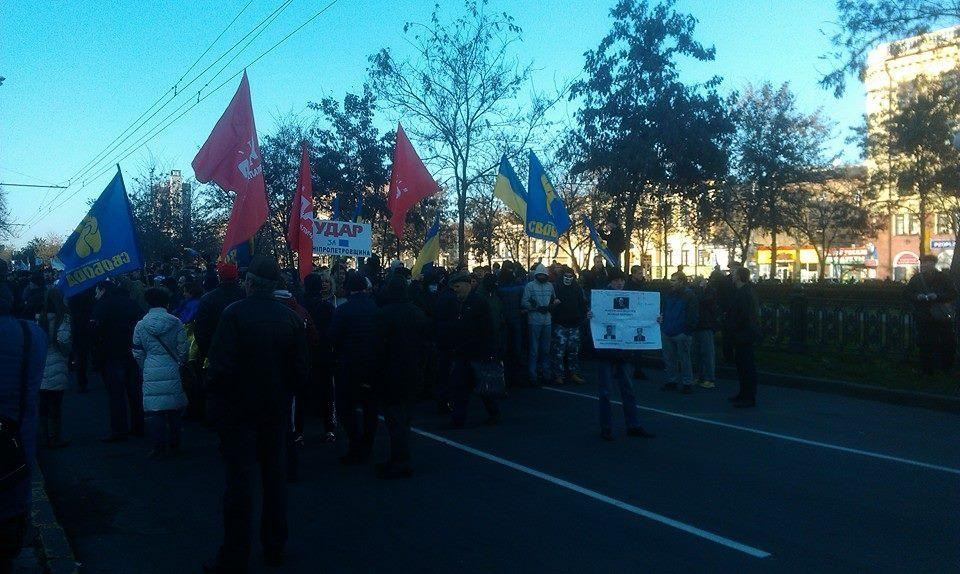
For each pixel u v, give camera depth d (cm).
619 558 557
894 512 661
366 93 2256
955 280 1673
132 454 901
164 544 603
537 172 1441
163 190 3316
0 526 402
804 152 3778
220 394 527
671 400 1236
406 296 784
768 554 563
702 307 1364
